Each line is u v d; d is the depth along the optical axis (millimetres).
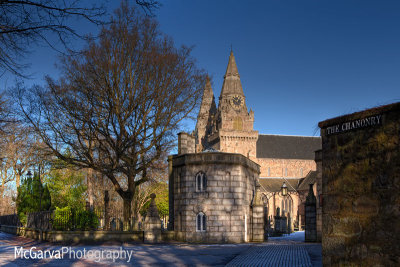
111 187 53188
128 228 33281
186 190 32188
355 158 7941
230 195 32031
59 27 8672
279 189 93188
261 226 35219
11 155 44531
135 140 32719
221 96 106375
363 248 7664
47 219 30047
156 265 15633
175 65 34562
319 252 20891
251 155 99188
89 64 31578
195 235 31312
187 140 36969
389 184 7285
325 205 8461
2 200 56312
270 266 15031
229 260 17422
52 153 33156
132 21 33281
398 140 7180
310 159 105312
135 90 32875
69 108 31922
